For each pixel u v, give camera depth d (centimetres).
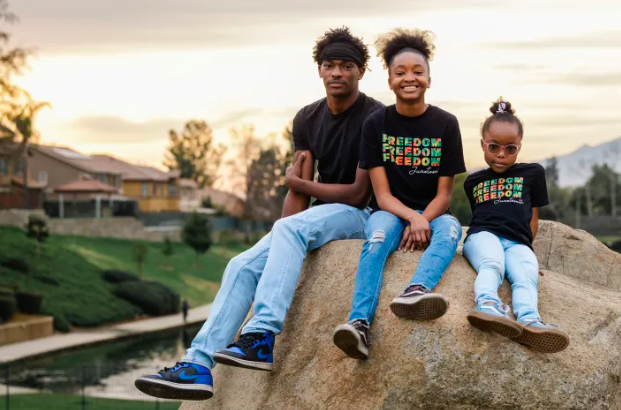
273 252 459
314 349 450
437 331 392
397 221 456
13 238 4894
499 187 460
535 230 464
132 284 4422
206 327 451
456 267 445
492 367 383
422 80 455
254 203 8438
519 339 385
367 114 518
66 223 5788
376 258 435
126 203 6731
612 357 403
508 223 447
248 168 8438
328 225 486
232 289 462
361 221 507
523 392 380
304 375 446
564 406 379
